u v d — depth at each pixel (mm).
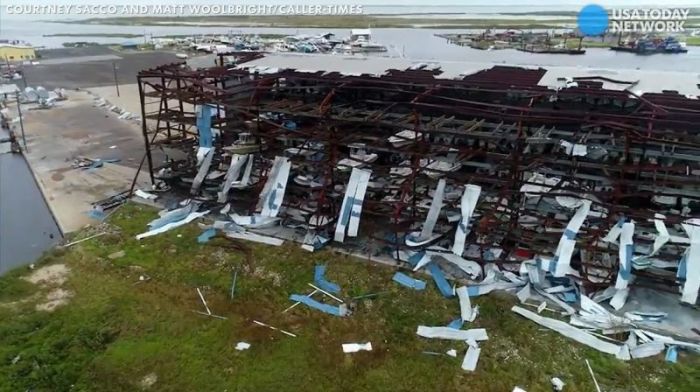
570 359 15289
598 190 19359
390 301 18234
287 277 19672
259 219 23359
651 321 16578
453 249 19438
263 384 14586
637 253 17922
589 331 16312
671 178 17594
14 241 23328
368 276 19594
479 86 21625
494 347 15906
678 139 17672
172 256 21156
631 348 15508
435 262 20031
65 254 21359
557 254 18031
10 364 15062
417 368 15203
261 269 20141
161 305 18031
